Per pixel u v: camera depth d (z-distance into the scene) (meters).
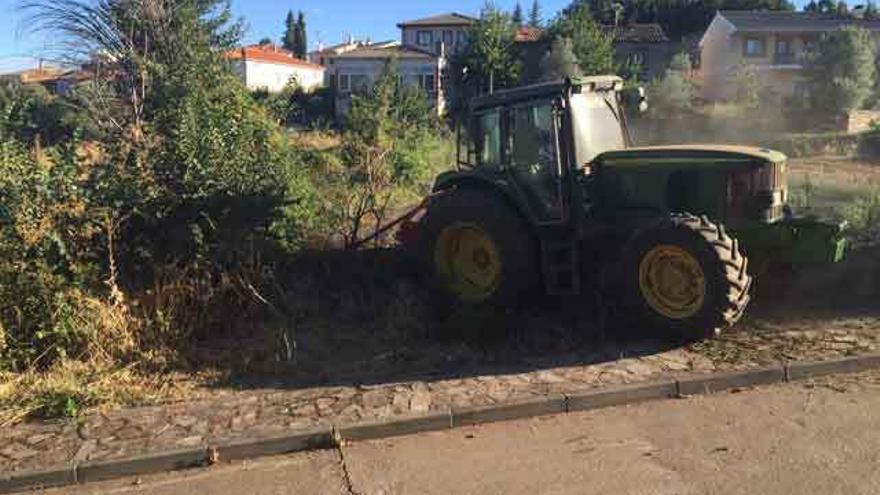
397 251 9.02
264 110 10.34
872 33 55.09
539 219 7.76
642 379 6.04
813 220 7.03
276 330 7.44
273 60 73.88
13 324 6.75
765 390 5.97
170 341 7.10
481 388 6.05
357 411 5.73
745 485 4.56
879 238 9.02
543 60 46.25
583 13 51.78
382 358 6.89
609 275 7.28
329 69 67.19
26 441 5.48
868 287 8.05
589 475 4.79
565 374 6.25
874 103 43.69
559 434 5.40
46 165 7.62
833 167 23.20
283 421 5.62
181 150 8.09
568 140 7.60
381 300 8.14
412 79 63.12
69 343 6.84
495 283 7.89
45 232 6.99
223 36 19.73
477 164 8.49
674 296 6.77
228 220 7.93
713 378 5.99
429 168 17.19
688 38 76.12
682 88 41.09
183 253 7.62
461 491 4.68
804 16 60.00
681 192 7.29
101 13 17.42
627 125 8.61
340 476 4.96
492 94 8.23
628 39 64.25
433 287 8.30
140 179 7.83
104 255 7.40
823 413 5.48
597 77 8.02
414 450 5.28
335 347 7.20
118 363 6.77
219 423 5.64
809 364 6.16
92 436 5.51
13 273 6.79
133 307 7.17
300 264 8.68
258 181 8.57
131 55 16.94
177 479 5.05
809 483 4.54
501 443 5.31
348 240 9.41
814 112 41.12
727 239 6.55
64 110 15.20
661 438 5.25
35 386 6.27
